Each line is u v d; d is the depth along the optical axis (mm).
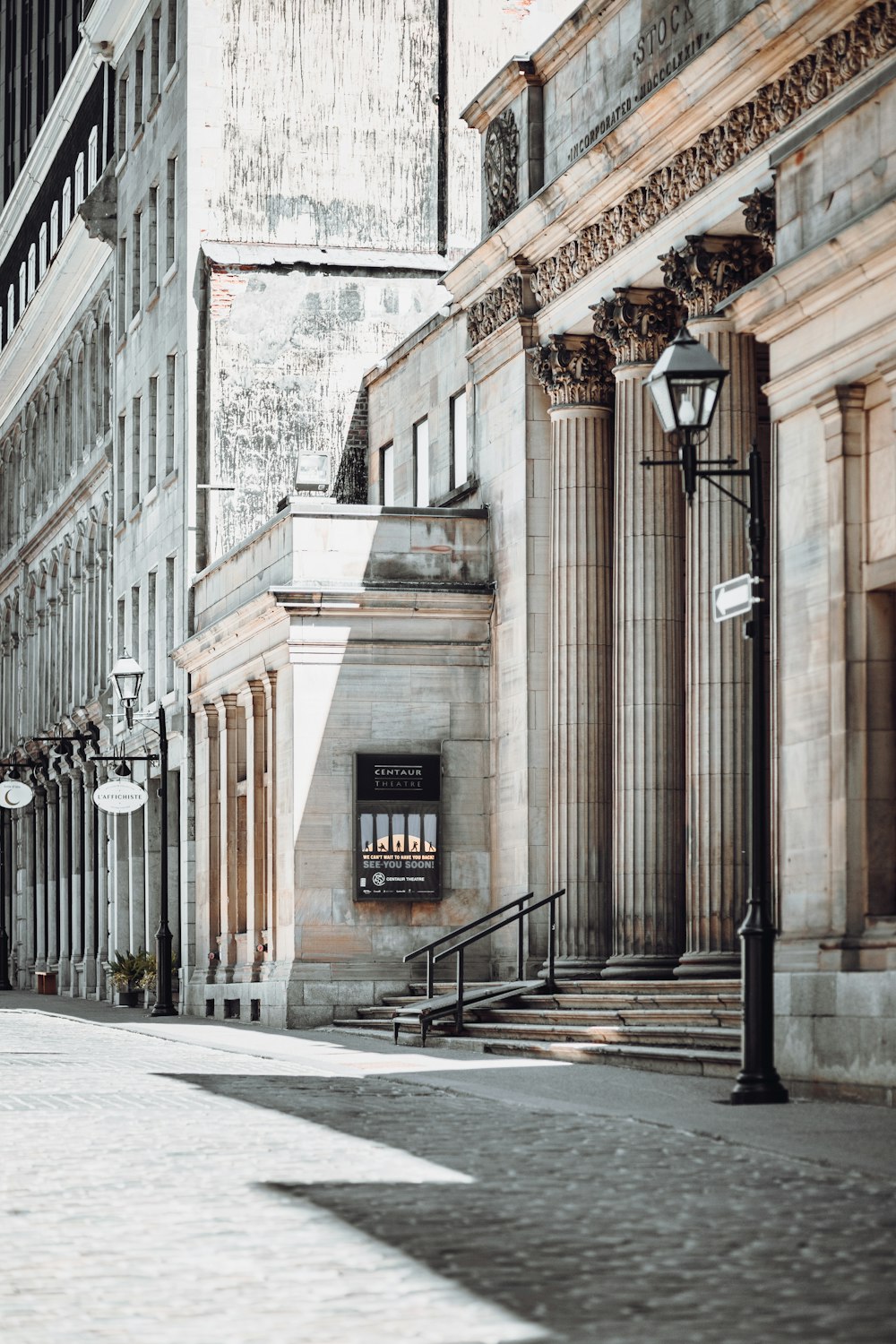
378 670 45688
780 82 32500
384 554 46250
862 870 25734
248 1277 13203
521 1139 20516
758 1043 24203
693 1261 13570
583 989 37594
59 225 88125
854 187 26141
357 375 59406
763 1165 18250
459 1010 37281
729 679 35125
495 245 44062
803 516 27109
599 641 41938
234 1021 49562
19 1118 23406
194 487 58938
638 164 37281
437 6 61250
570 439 42281
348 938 45125
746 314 28234
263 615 46531
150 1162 19000
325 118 60188
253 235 59625
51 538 89500
